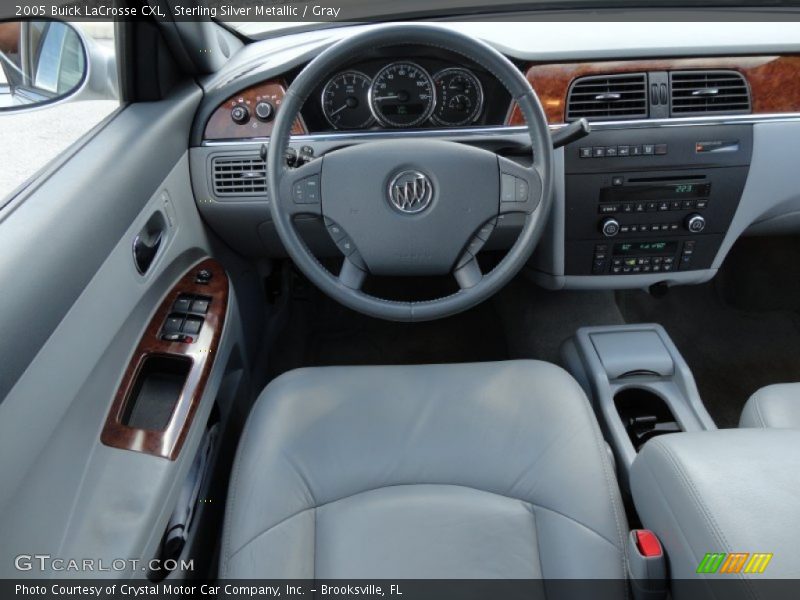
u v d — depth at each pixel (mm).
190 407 1013
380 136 1432
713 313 2010
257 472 925
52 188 896
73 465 818
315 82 1047
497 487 915
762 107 1436
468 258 1146
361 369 1110
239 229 1527
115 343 996
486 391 1043
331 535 857
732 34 1409
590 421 993
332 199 1091
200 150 1412
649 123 1417
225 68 1451
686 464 718
